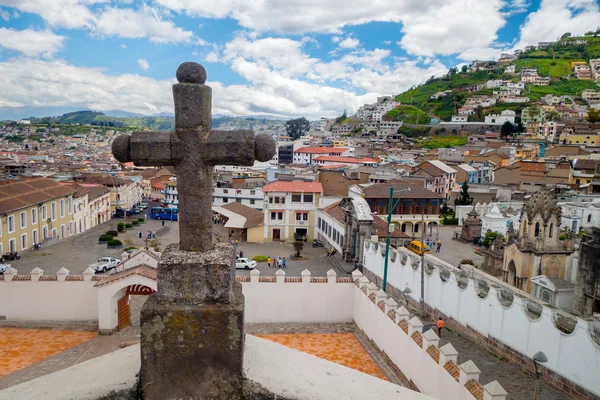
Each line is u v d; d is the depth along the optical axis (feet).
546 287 106.73
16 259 189.26
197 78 18.57
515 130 599.16
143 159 18.76
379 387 18.45
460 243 230.48
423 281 101.81
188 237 18.93
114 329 87.71
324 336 88.99
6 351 79.30
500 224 219.00
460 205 294.66
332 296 95.61
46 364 74.59
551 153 416.46
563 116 629.92
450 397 52.37
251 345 19.95
